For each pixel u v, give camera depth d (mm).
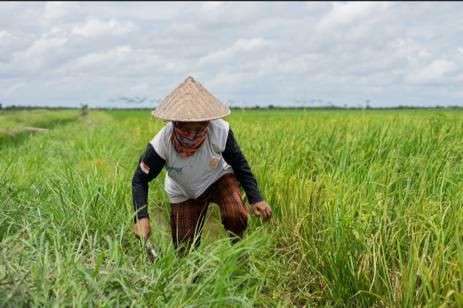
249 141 9211
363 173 6000
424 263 3992
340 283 4332
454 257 3875
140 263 4258
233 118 19672
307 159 7586
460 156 7203
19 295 3402
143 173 4527
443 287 3729
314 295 4539
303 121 13305
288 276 4754
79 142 13133
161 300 3664
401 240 4328
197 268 3922
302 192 5594
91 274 3639
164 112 4219
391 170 5785
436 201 4840
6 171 6426
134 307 3494
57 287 3506
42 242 4008
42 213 5117
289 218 5414
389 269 4254
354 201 4930
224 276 3693
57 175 6418
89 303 3369
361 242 4359
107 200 5383
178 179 4695
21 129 16844
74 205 5312
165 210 6625
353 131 9602
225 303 3695
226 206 4797
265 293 4562
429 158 6473
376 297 4148
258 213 4688
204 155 4539
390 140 7754
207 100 4242
